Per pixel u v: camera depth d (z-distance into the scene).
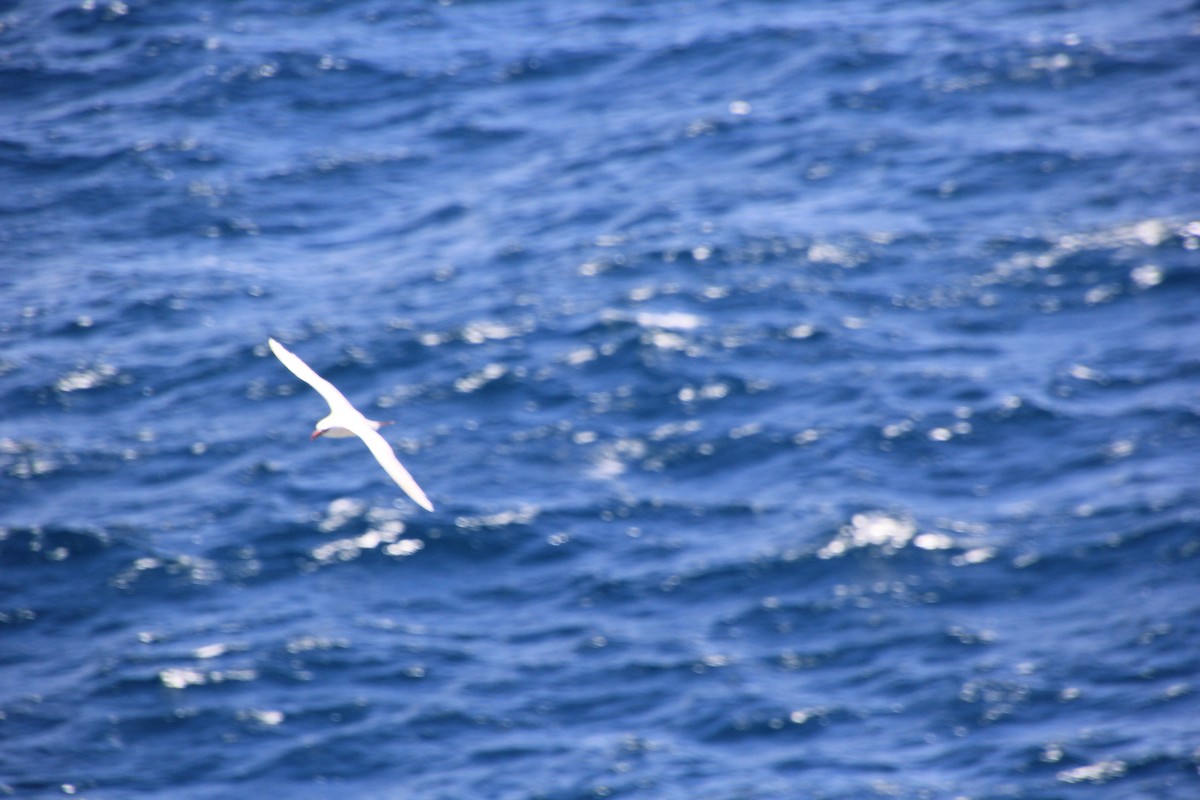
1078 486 92.12
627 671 82.50
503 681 82.19
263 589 88.94
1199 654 80.38
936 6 152.50
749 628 84.88
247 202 125.69
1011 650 82.19
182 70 144.62
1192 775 73.94
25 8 156.00
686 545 90.38
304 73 143.88
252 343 108.50
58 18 154.25
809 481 94.12
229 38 150.25
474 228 121.25
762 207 120.88
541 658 83.50
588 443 98.31
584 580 88.31
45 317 112.44
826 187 123.38
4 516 94.31
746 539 90.31
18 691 82.50
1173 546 86.88
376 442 42.97
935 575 87.00
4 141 134.00
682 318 107.94
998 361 103.06
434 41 150.38
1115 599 84.56
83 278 116.88
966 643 82.81
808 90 137.50
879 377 102.00
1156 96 132.75
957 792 74.44
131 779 77.50
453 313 110.31
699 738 78.44
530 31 152.25
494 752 78.06
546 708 80.50
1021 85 135.88
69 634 86.44
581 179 126.94
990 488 92.81
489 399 102.12
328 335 108.94
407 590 88.56
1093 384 100.31
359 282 115.38
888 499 92.12
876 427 97.69
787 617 85.38
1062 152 124.75
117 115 138.38
